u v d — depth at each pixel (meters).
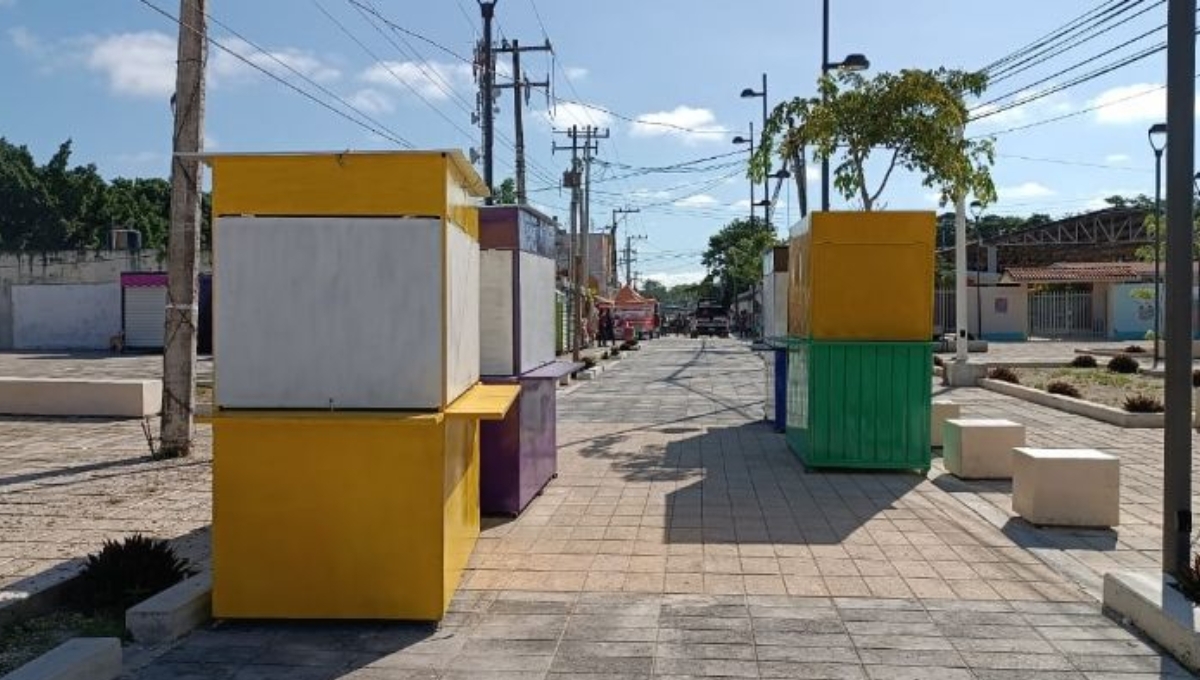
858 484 10.02
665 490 9.73
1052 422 14.94
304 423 5.72
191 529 8.05
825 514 8.62
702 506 8.95
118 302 42.38
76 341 42.66
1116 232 50.44
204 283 35.28
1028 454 8.30
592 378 25.78
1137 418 14.25
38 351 41.34
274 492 5.78
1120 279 45.22
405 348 5.79
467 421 6.86
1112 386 20.31
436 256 5.78
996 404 17.67
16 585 6.12
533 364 9.39
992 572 6.80
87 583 6.11
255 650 5.40
